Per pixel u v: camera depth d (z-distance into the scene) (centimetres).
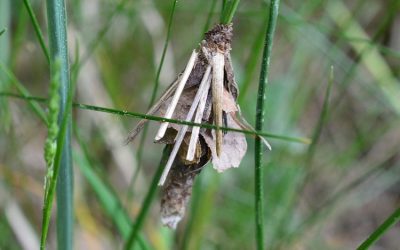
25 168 36
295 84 38
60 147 18
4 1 29
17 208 31
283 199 34
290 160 36
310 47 39
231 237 34
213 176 29
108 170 36
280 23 35
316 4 36
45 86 39
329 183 41
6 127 30
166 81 38
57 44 19
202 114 19
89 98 34
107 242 34
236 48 40
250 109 38
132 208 34
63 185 21
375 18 45
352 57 43
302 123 44
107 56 36
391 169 41
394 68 44
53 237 34
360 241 41
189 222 28
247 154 36
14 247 31
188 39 41
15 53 30
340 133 44
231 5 19
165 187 20
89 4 35
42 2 34
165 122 19
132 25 37
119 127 35
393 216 20
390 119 43
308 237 36
